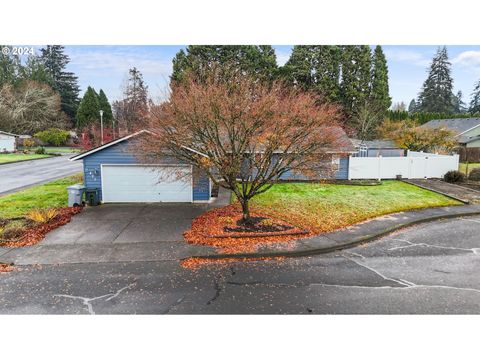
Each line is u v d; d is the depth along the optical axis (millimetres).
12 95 49156
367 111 35812
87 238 10391
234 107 10141
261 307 6508
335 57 39875
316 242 10039
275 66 36438
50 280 7645
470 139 36469
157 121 10930
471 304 6590
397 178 21547
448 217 13336
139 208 14195
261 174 11195
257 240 10195
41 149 40781
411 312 6316
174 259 8852
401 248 9844
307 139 11000
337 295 6949
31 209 13711
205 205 14703
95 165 14992
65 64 69562
